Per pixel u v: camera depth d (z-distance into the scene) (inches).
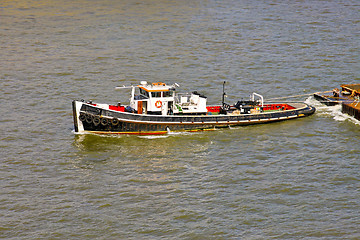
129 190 6875.0
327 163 7628.0
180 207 6471.5
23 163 7632.9
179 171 7401.6
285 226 6092.5
